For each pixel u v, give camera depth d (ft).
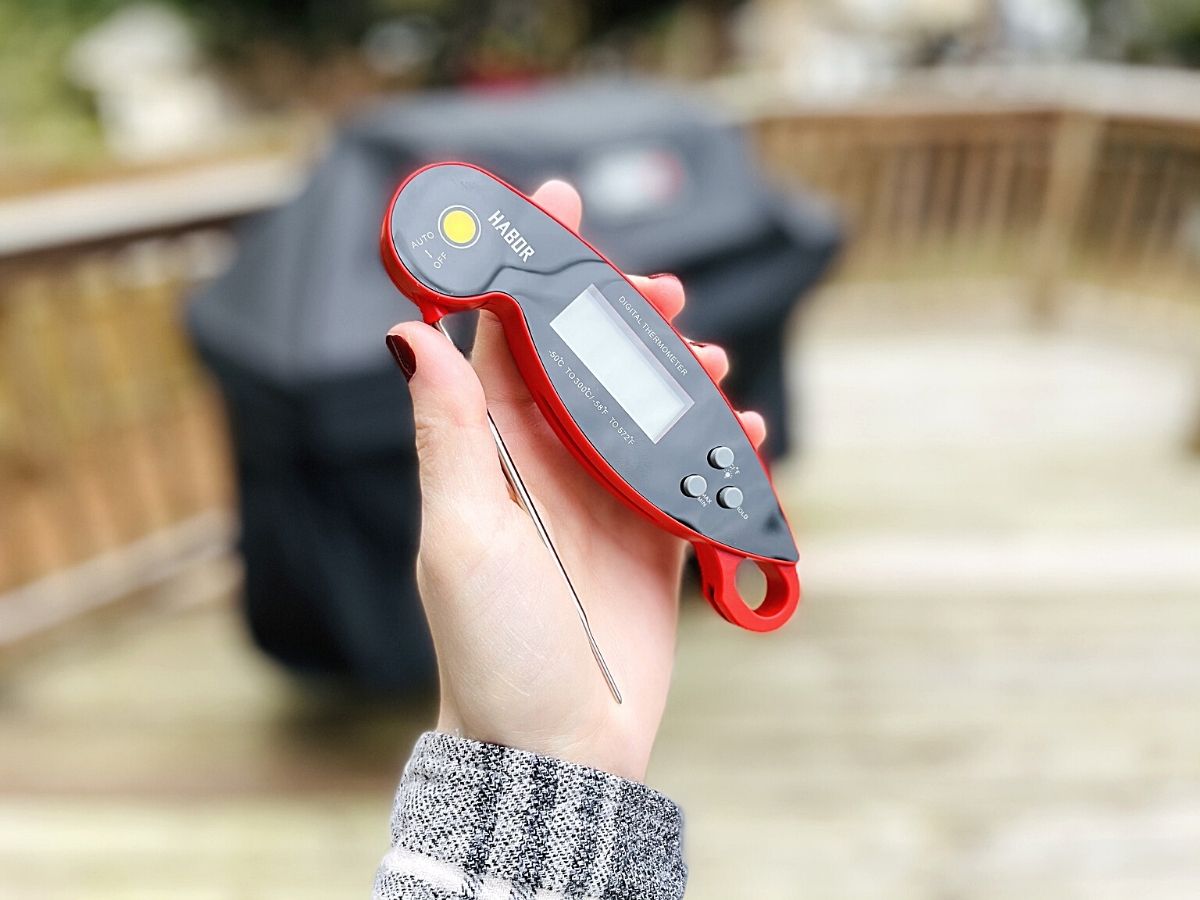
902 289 16.26
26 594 8.72
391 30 43.93
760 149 15.12
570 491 2.85
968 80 16.14
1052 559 9.78
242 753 7.57
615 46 46.55
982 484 11.24
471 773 2.02
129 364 10.06
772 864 6.56
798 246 7.82
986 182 15.93
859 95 15.20
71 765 7.47
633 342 2.76
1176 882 6.40
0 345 9.40
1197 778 7.19
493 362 2.82
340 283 6.01
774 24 41.19
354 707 8.03
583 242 2.76
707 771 7.32
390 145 6.52
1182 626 8.80
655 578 2.88
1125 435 12.39
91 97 42.93
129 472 9.90
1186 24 26.37
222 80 46.34
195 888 6.47
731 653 8.55
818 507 10.78
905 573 9.61
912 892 6.36
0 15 42.01
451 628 2.37
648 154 7.07
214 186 9.37
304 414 5.76
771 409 8.57
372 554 6.28
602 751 2.47
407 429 5.97
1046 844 6.68
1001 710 7.87
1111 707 7.88
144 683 8.36
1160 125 14.23
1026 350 15.20
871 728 7.71
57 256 8.19
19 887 6.49
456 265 2.56
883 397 13.60
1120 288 15.64
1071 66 30.25
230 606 9.35
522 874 1.96
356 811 7.02
